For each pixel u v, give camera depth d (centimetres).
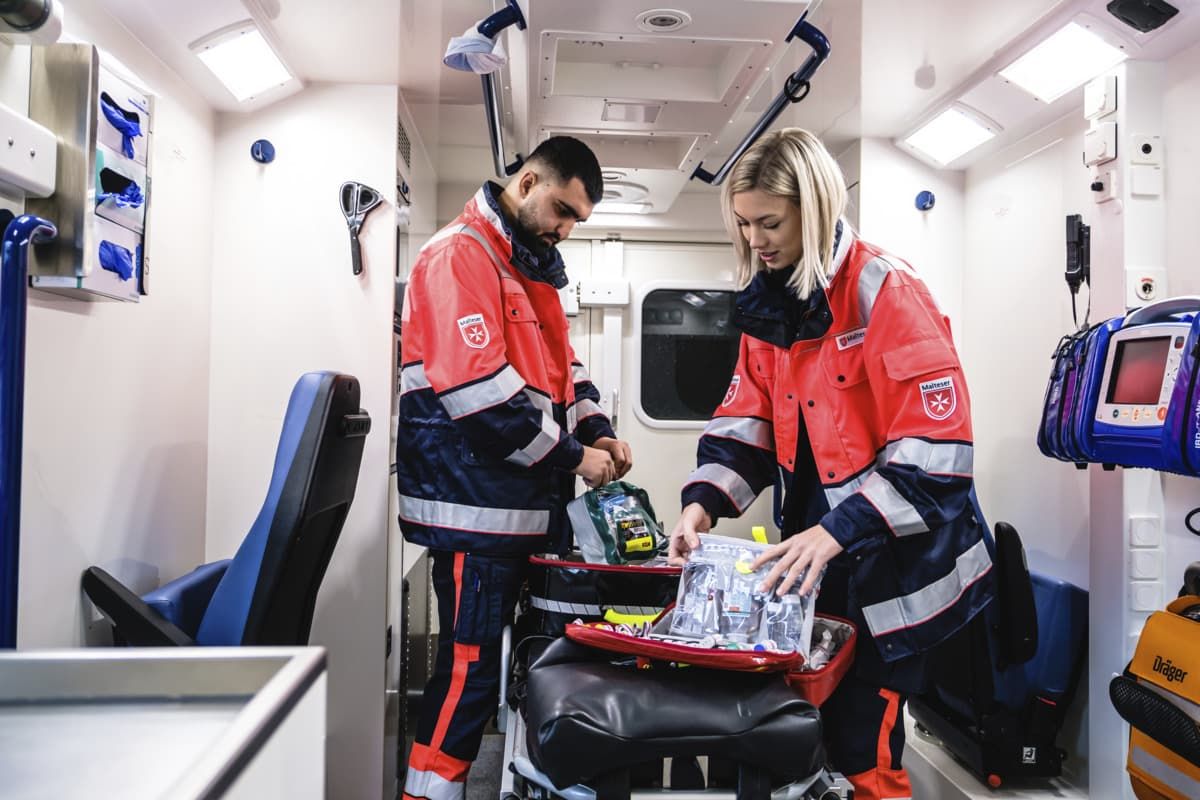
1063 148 249
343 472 169
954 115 267
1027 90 239
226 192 237
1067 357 213
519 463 192
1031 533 263
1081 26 205
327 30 207
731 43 202
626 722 109
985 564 151
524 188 207
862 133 297
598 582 182
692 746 109
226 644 149
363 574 237
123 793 51
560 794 116
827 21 209
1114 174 216
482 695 192
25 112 142
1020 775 225
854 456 155
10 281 110
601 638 124
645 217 392
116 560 178
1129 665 186
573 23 193
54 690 61
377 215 241
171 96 208
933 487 137
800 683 127
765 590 134
